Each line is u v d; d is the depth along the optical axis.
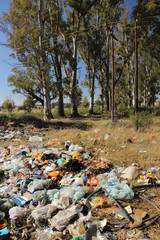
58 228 3.04
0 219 3.34
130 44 27.17
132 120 11.73
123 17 27.86
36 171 5.32
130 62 30.70
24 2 19.05
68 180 4.77
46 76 18.47
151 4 22.36
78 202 3.61
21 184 4.55
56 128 14.30
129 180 4.89
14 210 3.52
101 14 25.17
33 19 19.84
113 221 3.25
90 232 2.85
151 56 27.73
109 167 5.89
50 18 21.69
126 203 3.80
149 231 2.97
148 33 26.11
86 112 31.50
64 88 20.67
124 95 31.72
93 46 26.34
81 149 7.50
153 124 12.48
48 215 3.37
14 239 2.95
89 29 25.09
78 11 22.12
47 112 20.19
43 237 2.94
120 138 9.66
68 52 22.89
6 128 13.20
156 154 6.84
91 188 4.30
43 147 7.96
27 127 13.92
